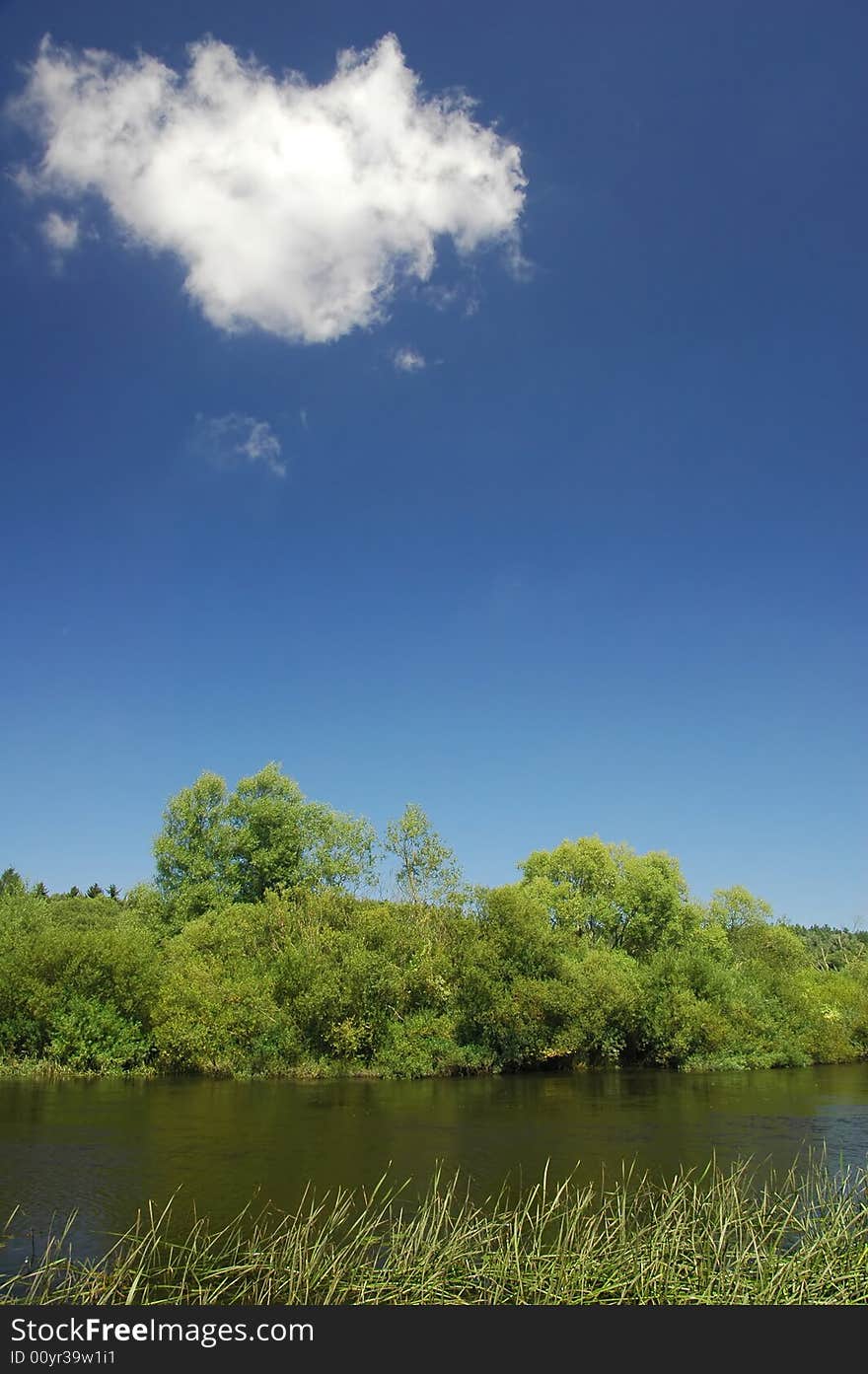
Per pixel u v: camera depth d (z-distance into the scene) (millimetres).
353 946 52406
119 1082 44188
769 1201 21516
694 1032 59156
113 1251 17281
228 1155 26438
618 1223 18891
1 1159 25609
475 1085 47375
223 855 78562
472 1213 20031
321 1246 16672
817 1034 67750
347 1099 39969
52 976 47250
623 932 84625
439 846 63156
